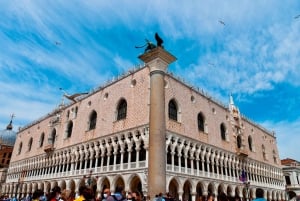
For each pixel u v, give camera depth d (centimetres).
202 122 5469
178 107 4800
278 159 8606
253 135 7525
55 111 7131
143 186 3738
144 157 4103
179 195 4062
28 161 7425
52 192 1032
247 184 5659
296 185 8762
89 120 5659
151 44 3544
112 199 1243
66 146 5931
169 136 4262
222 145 5747
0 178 9025
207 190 4719
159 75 3341
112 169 4434
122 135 4534
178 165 4275
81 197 959
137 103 4562
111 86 5447
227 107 6638
